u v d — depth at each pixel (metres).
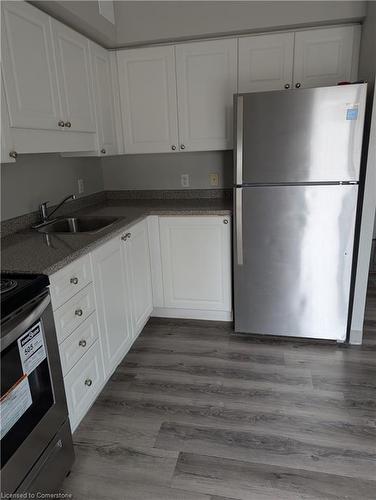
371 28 2.12
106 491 1.48
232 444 1.69
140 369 2.29
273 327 2.55
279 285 2.44
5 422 1.15
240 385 2.10
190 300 2.79
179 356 2.41
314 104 2.05
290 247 2.34
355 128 2.04
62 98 2.01
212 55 2.53
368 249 2.30
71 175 2.73
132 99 2.73
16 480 1.21
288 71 2.46
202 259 2.66
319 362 2.29
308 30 2.38
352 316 2.44
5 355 1.15
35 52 1.76
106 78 2.62
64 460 1.50
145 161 3.15
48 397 1.40
